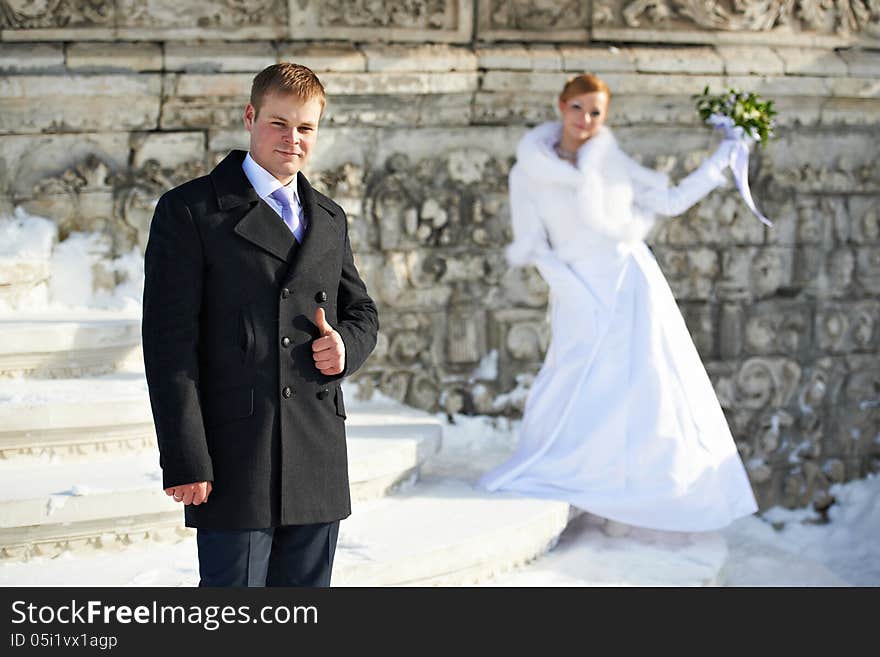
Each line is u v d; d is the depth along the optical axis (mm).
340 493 8953
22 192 19672
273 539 9094
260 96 8695
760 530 22453
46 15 19422
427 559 13133
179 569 12250
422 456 16594
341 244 9195
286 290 8625
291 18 20438
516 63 21141
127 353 16547
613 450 15719
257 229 8594
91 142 19922
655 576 14680
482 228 21594
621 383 15875
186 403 8227
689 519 15539
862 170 23516
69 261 19531
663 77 21703
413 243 21266
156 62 19594
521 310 21969
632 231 16266
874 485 23672
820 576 17953
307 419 8727
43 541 12539
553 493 15766
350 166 20844
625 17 21906
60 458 14094
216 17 20141
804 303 23438
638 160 22406
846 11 22938
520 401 21922
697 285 22672
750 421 23094
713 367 22797
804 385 23484
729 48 22375
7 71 19047
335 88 20234
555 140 16547
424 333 21578
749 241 22828
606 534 16359
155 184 20141
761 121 16875
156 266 8422
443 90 20781
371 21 20859
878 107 23297
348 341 9000
